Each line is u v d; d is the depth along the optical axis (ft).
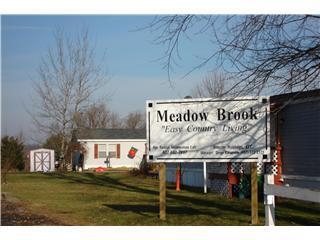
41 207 46.91
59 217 39.75
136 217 39.73
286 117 56.18
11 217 39.55
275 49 30.91
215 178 65.82
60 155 153.79
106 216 40.37
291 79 31.07
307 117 52.39
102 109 214.07
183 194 64.13
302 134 53.31
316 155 50.85
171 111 37.99
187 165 82.12
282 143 56.95
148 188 74.23
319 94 37.47
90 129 170.09
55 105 152.15
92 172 130.62
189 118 37.78
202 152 37.50
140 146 169.37
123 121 258.37
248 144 36.96
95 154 165.58
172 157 37.88
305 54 30.58
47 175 111.96
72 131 154.10
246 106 36.94
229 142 37.24
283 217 41.37
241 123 37.06
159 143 38.04
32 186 76.54
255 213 36.58
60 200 53.98
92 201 53.06
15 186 76.28
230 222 37.17
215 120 37.42
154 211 43.93
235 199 57.26
